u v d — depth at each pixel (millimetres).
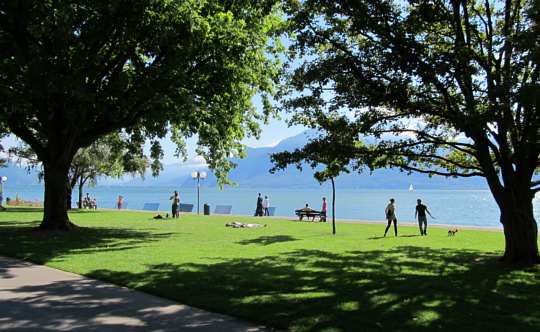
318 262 12719
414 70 11586
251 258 13391
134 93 18500
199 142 25125
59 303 7984
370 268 11797
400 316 7117
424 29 13305
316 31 13406
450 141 15359
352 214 51531
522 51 10195
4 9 16781
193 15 16984
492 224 37125
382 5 11938
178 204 34062
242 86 21203
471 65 11906
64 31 15898
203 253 14383
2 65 16500
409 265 12375
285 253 14703
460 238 20531
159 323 6840
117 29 17844
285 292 8766
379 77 12453
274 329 6566
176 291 8758
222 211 45875
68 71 17078
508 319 7031
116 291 8945
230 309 7480
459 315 7215
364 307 7617
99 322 6871
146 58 22625
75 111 17797
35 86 15844
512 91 10609
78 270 11000
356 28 12336
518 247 13055
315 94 13547
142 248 15398
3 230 21125
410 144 14320
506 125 12797
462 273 11172
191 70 19656
